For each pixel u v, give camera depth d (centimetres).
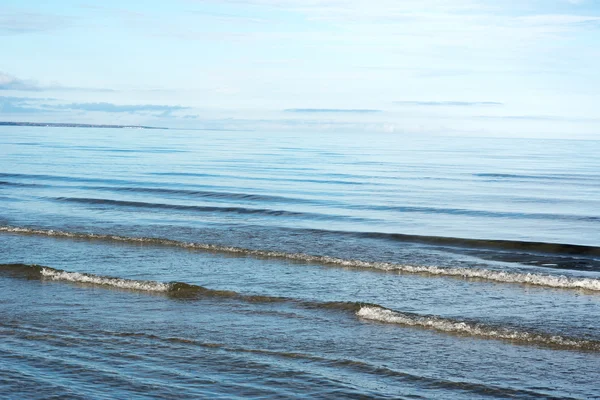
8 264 1678
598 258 1875
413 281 1571
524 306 1358
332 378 982
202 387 948
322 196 3350
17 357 1064
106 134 16912
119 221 2419
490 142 14550
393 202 3162
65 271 1594
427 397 917
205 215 2623
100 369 1014
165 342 1138
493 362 1049
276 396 918
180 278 1579
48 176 4178
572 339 1141
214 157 6719
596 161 7000
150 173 4575
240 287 1495
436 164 6162
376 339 1158
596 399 912
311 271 1664
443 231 2358
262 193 3406
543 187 4044
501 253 1938
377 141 13738
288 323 1247
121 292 1466
